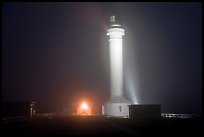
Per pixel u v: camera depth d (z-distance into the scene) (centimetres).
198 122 4859
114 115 6806
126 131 4034
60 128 4288
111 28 7244
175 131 4016
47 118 5672
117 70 7181
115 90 7138
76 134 3791
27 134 3788
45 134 3791
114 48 7225
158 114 5781
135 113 5794
